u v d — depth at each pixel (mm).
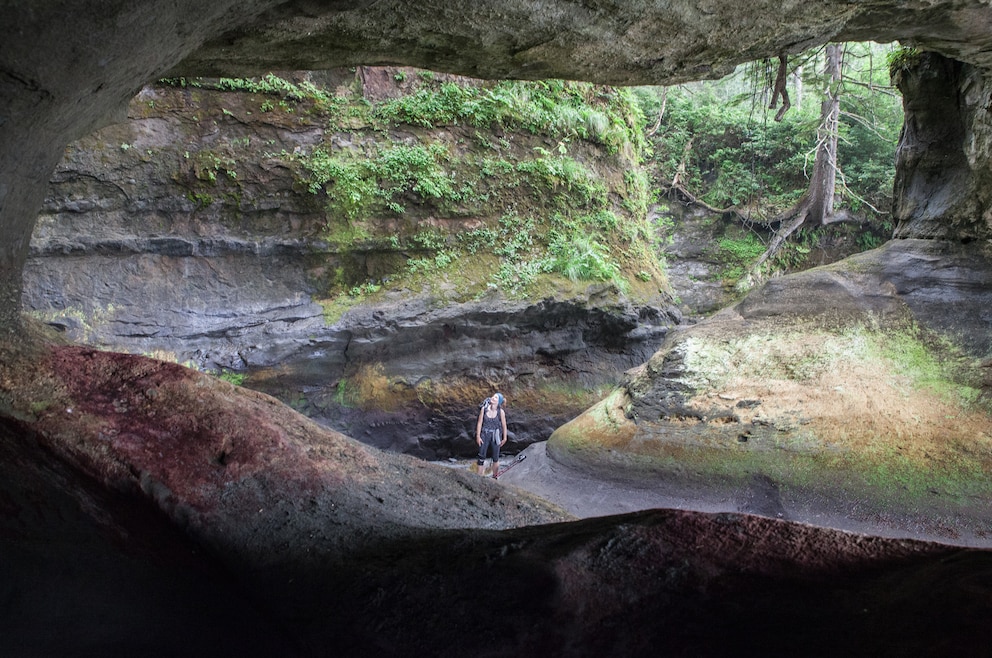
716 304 23906
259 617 2631
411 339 13453
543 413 14164
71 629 2998
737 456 8758
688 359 9461
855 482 8086
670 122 26125
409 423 13297
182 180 12430
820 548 2422
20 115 2891
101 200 11852
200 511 2762
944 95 9547
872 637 1815
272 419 3551
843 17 6469
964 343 8984
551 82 15906
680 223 25516
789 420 8789
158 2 2795
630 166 17672
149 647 2938
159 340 12008
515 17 5742
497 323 14008
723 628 1998
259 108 13156
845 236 24391
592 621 2117
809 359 9164
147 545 2910
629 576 2312
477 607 2256
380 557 2680
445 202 14297
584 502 8969
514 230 14852
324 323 13008
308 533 2818
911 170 10336
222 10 3357
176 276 12312
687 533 2549
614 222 16125
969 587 1933
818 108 26844
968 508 7523
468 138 14867
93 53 2814
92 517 2980
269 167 13047
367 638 2240
